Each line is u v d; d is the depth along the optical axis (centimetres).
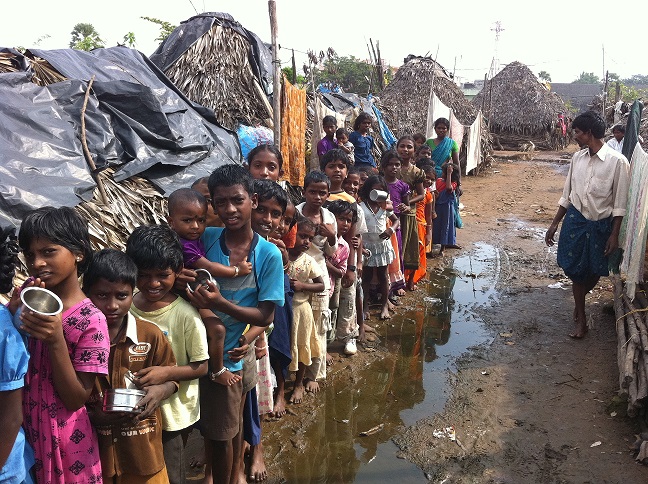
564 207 537
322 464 341
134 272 214
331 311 454
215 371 257
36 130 430
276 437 369
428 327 565
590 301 626
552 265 780
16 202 366
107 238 408
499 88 2598
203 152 561
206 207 264
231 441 278
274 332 366
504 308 616
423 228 683
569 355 494
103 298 210
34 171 399
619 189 489
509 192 1436
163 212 482
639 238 448
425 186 724
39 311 175
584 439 367
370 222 549
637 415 380
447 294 665
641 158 459
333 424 387
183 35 781
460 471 335
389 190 597
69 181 412
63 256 192
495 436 372
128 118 512
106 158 467
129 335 218
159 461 227
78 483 201
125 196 459
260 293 266
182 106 613
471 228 1023
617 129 958
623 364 404
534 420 391
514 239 938
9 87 448
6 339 172
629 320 447
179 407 244
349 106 1123
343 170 494
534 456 349
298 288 386
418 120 1738
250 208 262
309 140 897
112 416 210
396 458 349
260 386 349
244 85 804
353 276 470
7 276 187
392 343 526
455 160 850
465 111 1789
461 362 485
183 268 245
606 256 509
